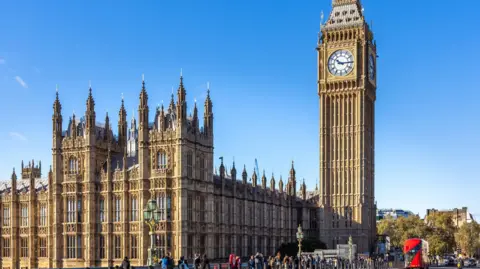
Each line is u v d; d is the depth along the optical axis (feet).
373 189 634.02
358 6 619.26
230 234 486.79
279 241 576.61
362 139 596.70
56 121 467.11
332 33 609.42
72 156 462.19
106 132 475.31
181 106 426.10
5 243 496.23
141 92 438.81
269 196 563.89
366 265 442.50
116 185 447.83
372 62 629.10
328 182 604.49
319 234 602.03
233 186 492.13
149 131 436.35
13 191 492.54
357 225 590.55
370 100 630.33
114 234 445.37
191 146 433.07
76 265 451.94
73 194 456.86
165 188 424.05
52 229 469.57
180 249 416.46
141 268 269.64
